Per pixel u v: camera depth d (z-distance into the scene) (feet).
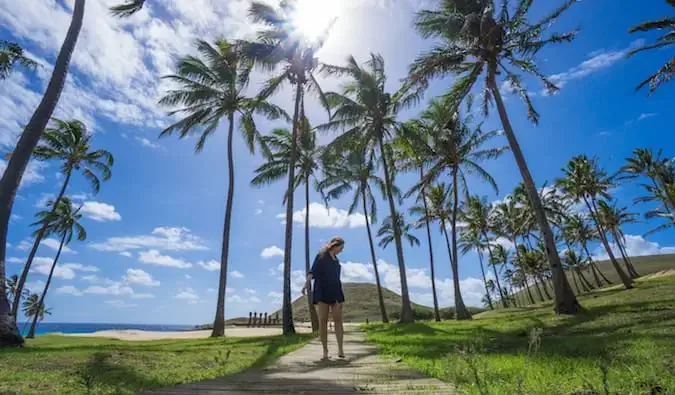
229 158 72.02
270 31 65.51
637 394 8.03
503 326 45.57
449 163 91.40
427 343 28.58
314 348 26.63
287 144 88.53
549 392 8.48
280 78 66.18
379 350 24.45
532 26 53.36
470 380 10.02
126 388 10.89
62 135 98.43
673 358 12.36
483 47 58.95
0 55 52.11
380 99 78.74
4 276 33.24
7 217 33.71
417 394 9.47
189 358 20.53
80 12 39.55
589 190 133.18
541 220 52.90
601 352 15.76
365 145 80.02
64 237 124.57
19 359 18.83
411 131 80.43
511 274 218.79
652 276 143.84
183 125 73.10
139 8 39.96
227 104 72.59
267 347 29.07
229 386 11.29
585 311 48.32
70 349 27.43
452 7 62.54
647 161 130.62
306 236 88.22
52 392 10.61
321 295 19.02
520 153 55.21
